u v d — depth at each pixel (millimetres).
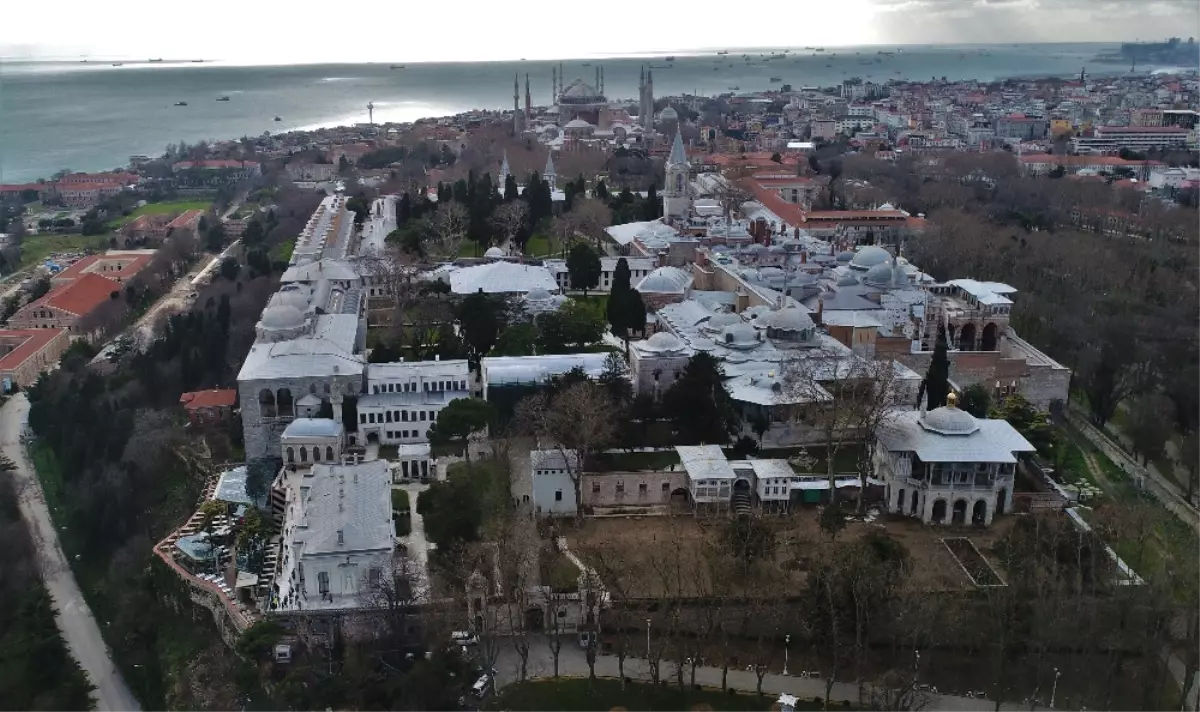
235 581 178750
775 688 148625
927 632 150875
